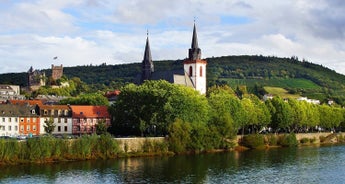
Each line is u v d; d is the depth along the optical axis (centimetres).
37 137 14888
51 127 19000
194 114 18612
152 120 18175
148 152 16875
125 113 19550
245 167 14975
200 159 16438
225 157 17162
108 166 14400
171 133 17488
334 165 15625
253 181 12731
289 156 17938
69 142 15150
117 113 19762
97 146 15700
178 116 18125
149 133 19950
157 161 15650
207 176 13275
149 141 17012
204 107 18988
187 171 13975
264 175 13625
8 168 13562
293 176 13550
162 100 18625
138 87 19850
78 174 13088
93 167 14162
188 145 17812
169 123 18038
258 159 16862
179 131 17562
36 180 12200
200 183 12325
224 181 12638
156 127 18862
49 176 12700
